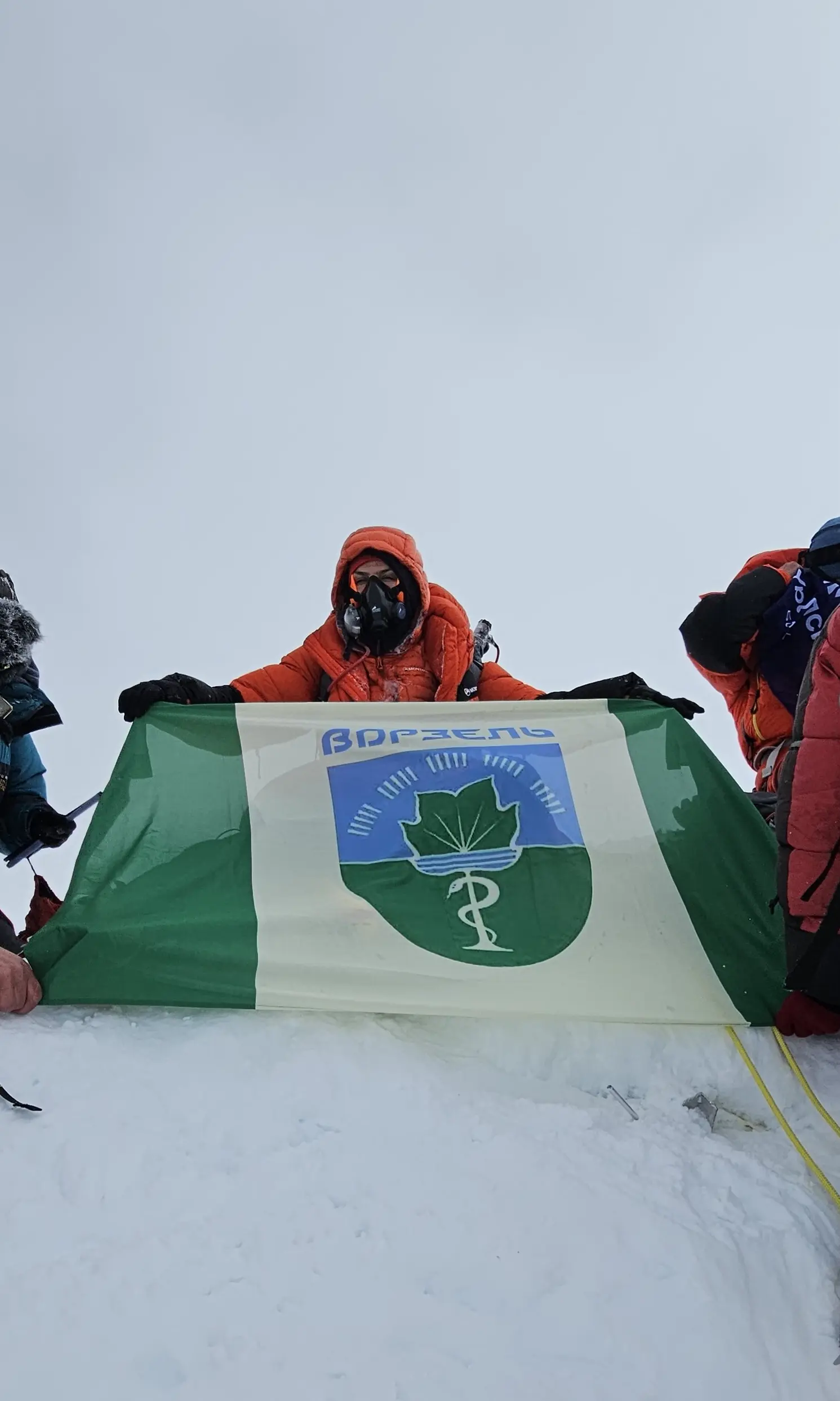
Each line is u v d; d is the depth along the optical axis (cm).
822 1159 285
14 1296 211
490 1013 320
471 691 486
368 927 344
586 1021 325
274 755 390
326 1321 209
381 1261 224
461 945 343
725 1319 217
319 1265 222
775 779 464
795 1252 243
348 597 477
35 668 439
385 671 484
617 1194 249
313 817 376
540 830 378
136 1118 262
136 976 316
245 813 372
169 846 359
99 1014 315
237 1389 194
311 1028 305
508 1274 223
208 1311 209
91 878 341
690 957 350
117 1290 213
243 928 335
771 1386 207
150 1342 202
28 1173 243
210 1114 266
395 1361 202
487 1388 198
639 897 364
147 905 338
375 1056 294
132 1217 232
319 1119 268
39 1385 192
